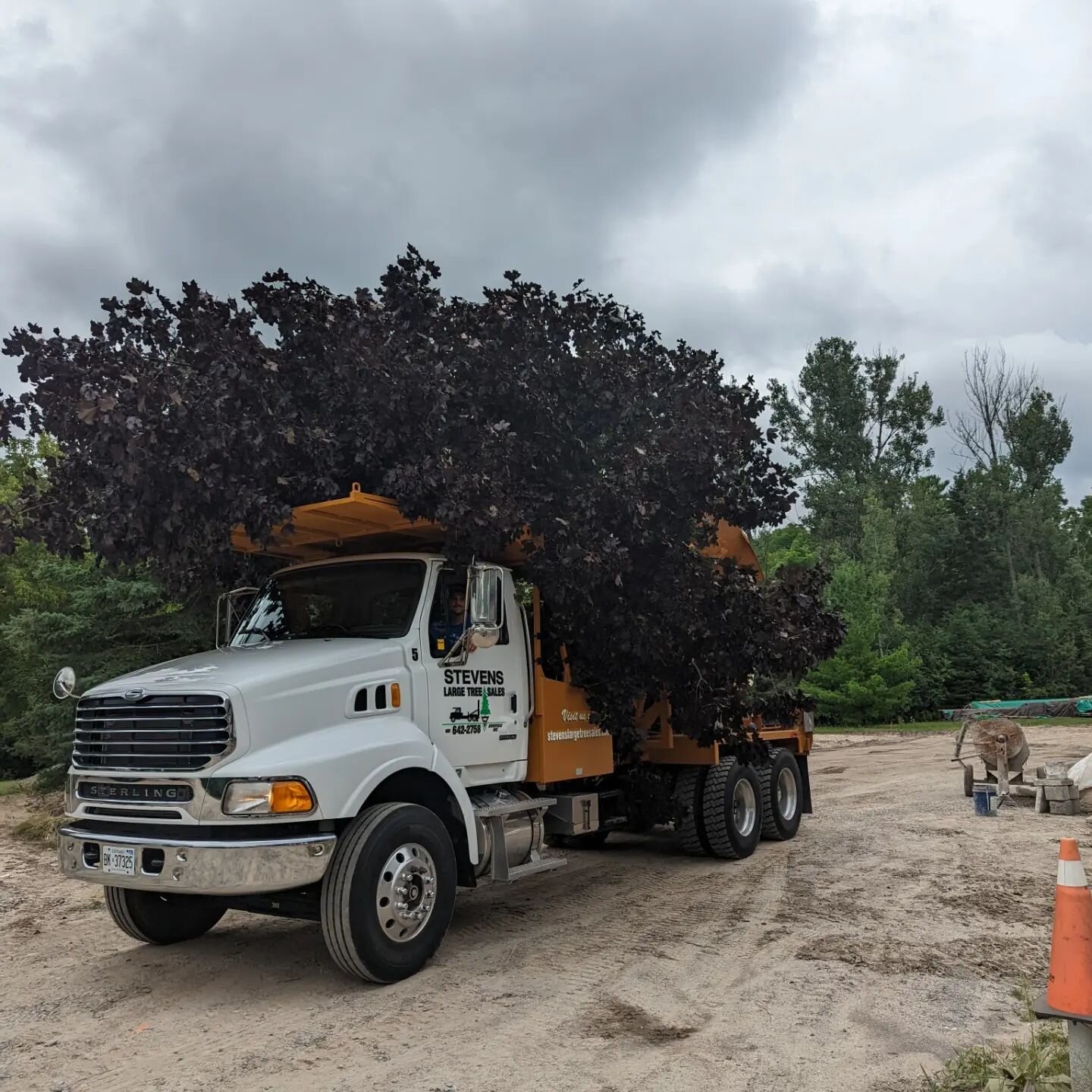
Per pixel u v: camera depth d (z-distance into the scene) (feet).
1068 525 179.93
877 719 118.62
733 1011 16.63
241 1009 17.44
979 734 44.50
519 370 22.93
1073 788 39.78
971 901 24.45
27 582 70.38
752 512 26.99
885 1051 14.73
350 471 21.93
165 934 21.85
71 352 21.18
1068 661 135.33
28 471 23.15
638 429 24.80
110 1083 14.34
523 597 24.89
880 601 132.67
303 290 22.88
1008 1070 13.29
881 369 197.98
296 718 18.22
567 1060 14.60
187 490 19.72
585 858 32.96
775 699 34.17
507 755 23.22
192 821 17.17
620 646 25.14
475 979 18.80
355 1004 17.46
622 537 23.57
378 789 19.72
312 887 19.11
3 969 21.17
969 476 173.58
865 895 25.52
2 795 57.06
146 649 49.52
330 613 22.77
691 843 31.78
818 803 46.24
